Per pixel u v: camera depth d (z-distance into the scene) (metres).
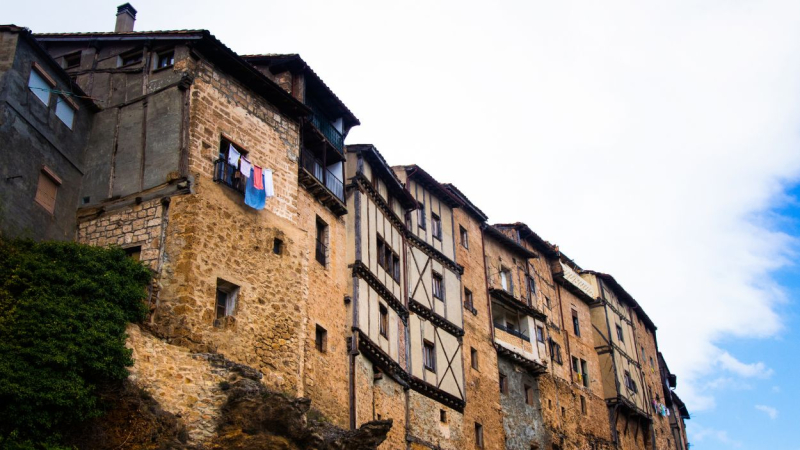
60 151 24.42
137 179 24.44
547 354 46.50
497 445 38.53
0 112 22.33
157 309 21.95
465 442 35.97
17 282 19.56
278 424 21.44
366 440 24.38
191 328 21.84
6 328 18.61
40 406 17.88
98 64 27.00
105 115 25.95
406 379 32.88
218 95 25.75
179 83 25.06
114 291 20.69
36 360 18.33
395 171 38.91
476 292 41.72
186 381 20.95
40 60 24.30
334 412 27.19
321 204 30.09
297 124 28.61
